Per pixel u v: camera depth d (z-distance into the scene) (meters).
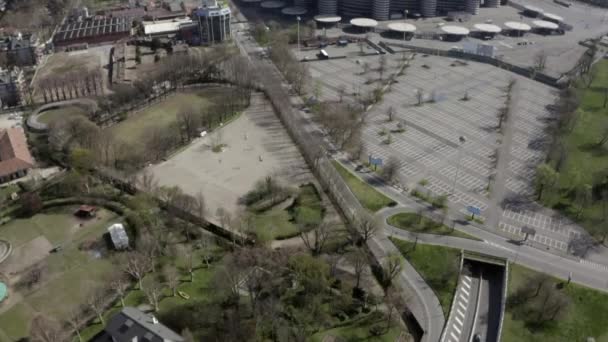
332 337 187.00
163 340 164.12
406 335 190.75
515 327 191.88
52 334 180.62
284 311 196.50
